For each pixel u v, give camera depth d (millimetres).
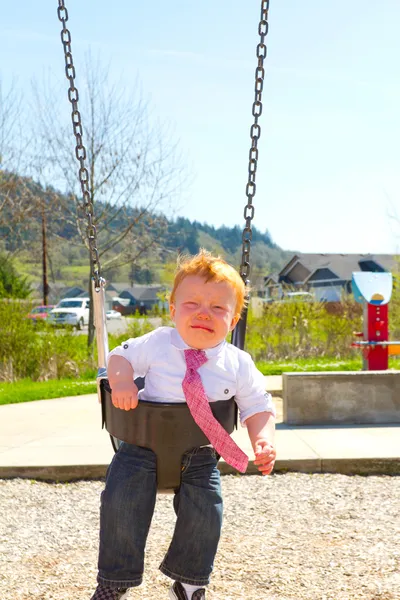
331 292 47469
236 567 3543
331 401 7195
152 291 73500
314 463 5434
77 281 63406
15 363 12938
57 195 20281
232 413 2631
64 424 7504
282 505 4637
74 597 3203
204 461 2588
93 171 19328
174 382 2549
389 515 4395
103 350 2947
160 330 2643
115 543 2537
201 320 2490
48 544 3955
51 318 14133
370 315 8898
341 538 3975
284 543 3902
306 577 3402
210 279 2516
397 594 3178
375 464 5434
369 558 3641
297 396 7172
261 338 16594
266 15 3502
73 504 4758
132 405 2488
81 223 19578
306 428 6945
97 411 8492
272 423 2660
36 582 3383
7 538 4059
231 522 4293
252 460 5367
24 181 22188
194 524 2561
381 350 8820
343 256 53219
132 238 19938
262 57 3514
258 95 3512
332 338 16797
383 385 7246
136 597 3205
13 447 6113
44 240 27312
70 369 13398
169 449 2516
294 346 16719
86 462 5375
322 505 4633
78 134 3359
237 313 2652
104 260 20578
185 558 2574
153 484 2564
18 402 9703
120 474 2549
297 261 53781
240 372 2615
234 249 147375
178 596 2600
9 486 5152
